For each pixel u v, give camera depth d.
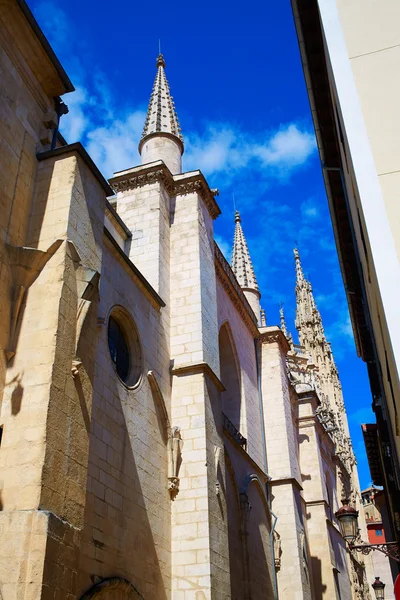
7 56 15.05
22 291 13.31
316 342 77.00
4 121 14.42
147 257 23.33
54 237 14.14
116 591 14.80
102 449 15.62
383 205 10.38
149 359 20.22
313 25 16.45
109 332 18.27
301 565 31.75
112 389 16.95
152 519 17.80
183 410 21.00
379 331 12.45
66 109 16.97
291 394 43.91
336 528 47.78
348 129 11.32
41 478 11.05
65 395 12.41
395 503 25.97
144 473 17.88
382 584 34.88
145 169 25.16
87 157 15.84
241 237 43.38
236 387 31.25
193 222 24.94
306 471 43.16
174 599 18.00
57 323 12.73
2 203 13.80
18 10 15.17
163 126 29.09
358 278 22.30
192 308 22.97
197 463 19.95
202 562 18.34
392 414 13.90
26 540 10.42
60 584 10.60
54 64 16.28
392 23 12.38
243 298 34.28
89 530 14.20
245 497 26.64
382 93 11.59
